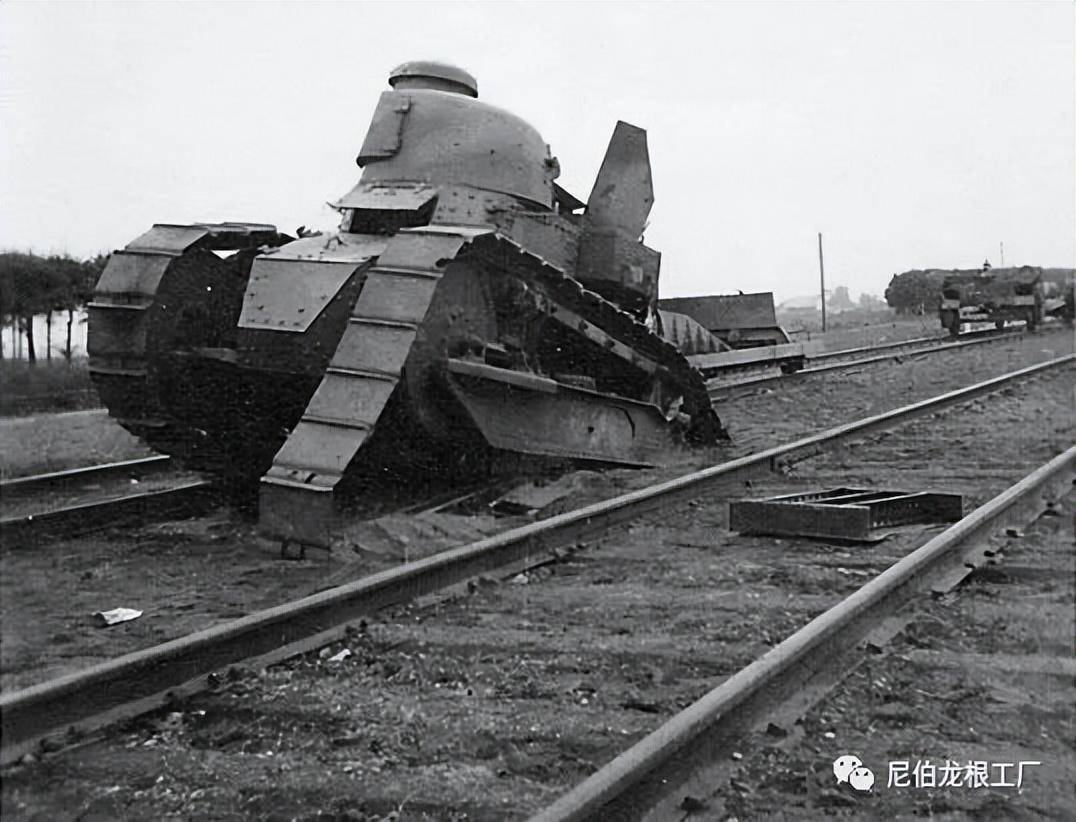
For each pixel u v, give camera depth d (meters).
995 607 5.23
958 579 5.62
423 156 9.40
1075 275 35.91
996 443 10.81
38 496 8.38
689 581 5.96
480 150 9.46
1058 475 8.03
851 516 6.82
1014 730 3.88
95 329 8.50
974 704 4.11
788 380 18.69
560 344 9.84
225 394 8.91
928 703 4.11
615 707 4.07
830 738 3.79
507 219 9.34
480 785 3.39
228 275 9.14
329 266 8.20
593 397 9.68
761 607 5.38
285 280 8.29
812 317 60.72
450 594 5.65
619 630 5.05
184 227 8.88
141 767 3.48
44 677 4.13
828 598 5.52
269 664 4.52
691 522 7.64
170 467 10.20
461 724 3.89
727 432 12.02
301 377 8.27
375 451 7.95
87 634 4.90
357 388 7.12
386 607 5.29
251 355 8.33
